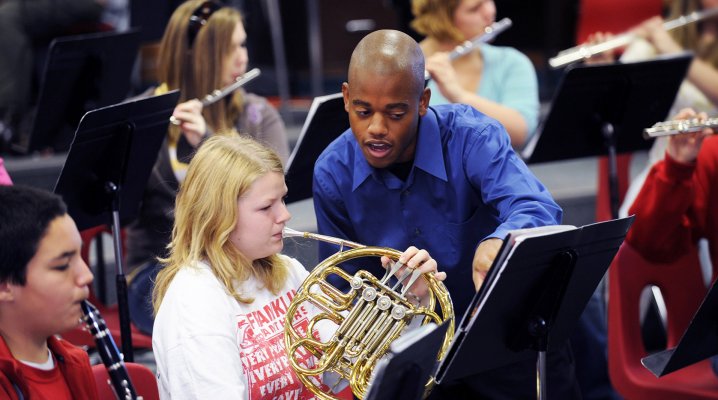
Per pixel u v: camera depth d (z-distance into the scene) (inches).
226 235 165.3
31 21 407.8
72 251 142.6
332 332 177.2
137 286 261.4
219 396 156.2
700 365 236.5
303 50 509.0
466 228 194.7
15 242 137.6
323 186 198.5
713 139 233.3
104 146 218.8
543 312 162.7
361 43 174.2
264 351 167.2
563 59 344.5
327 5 487.2
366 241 199.0
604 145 281.7
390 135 173.8
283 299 173.9
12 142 409.1
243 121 289.7
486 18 301.7
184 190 168.9
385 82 169.6
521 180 183.6
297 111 486.6
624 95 272.4
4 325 142.2
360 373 163.2
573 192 391.2
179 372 158.4
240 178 164.1
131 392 149.2
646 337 298.4
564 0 506.3
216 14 278.5
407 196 193.8
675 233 232.8
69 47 290.2
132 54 308.7
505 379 204.7
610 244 165.3
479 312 153.3
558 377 206.7
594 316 247.3
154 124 226.1
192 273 164.7
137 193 235.9
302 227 349.1
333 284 199.9
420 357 135.0
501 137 189.6
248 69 492.7
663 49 336.8
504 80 306.7
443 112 193.6
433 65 285.6
